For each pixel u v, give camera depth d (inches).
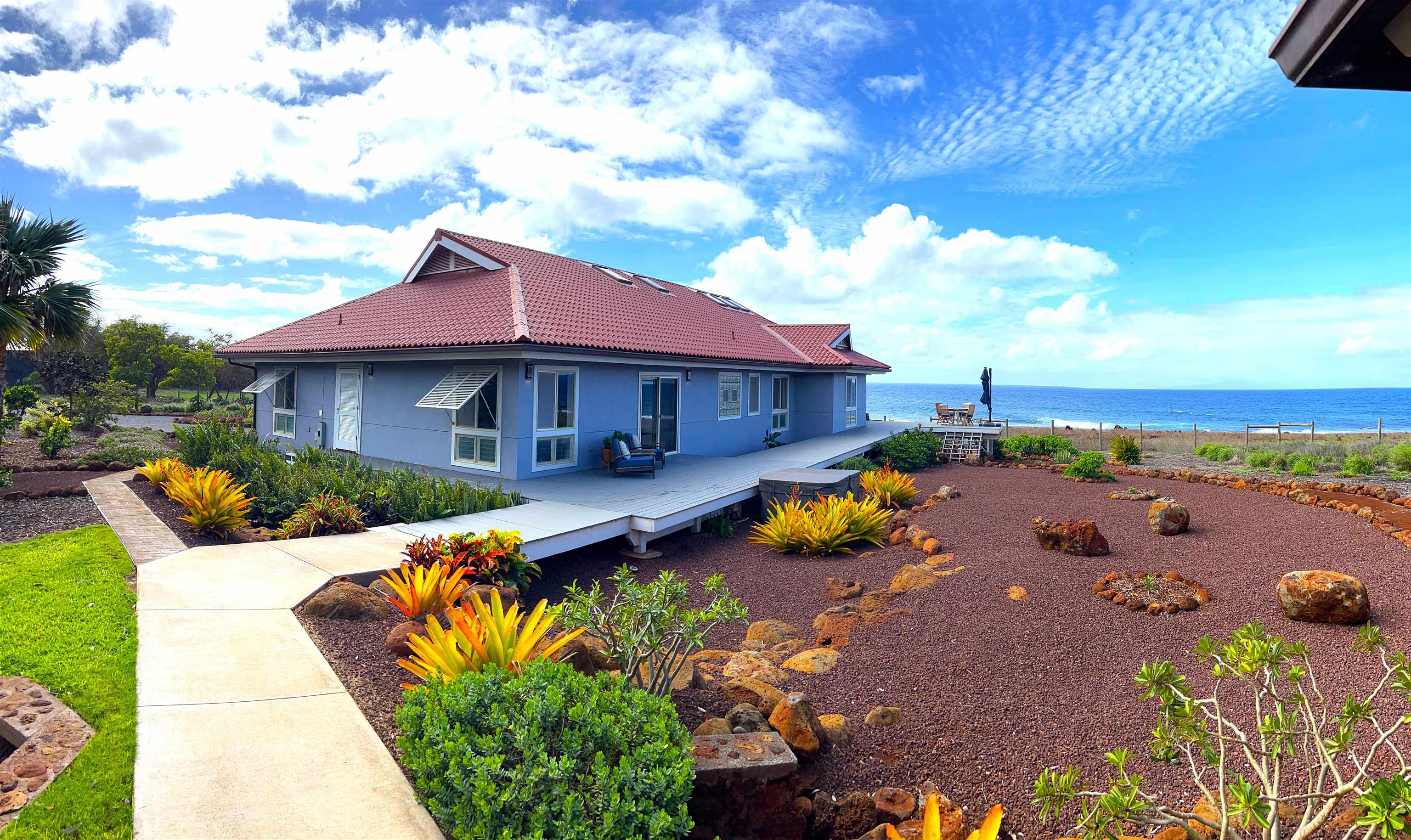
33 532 374.0
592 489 531.8
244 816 135.6
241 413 1385.3
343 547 348.5
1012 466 836.0
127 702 177.9
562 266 815.7
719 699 208.1
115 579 283.1
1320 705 189.0
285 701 183.9
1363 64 96.7
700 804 149.5
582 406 608.1
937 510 501.0
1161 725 143.5
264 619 242.7
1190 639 246.2
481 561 305.0
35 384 1528.1
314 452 614.5
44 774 146.8
